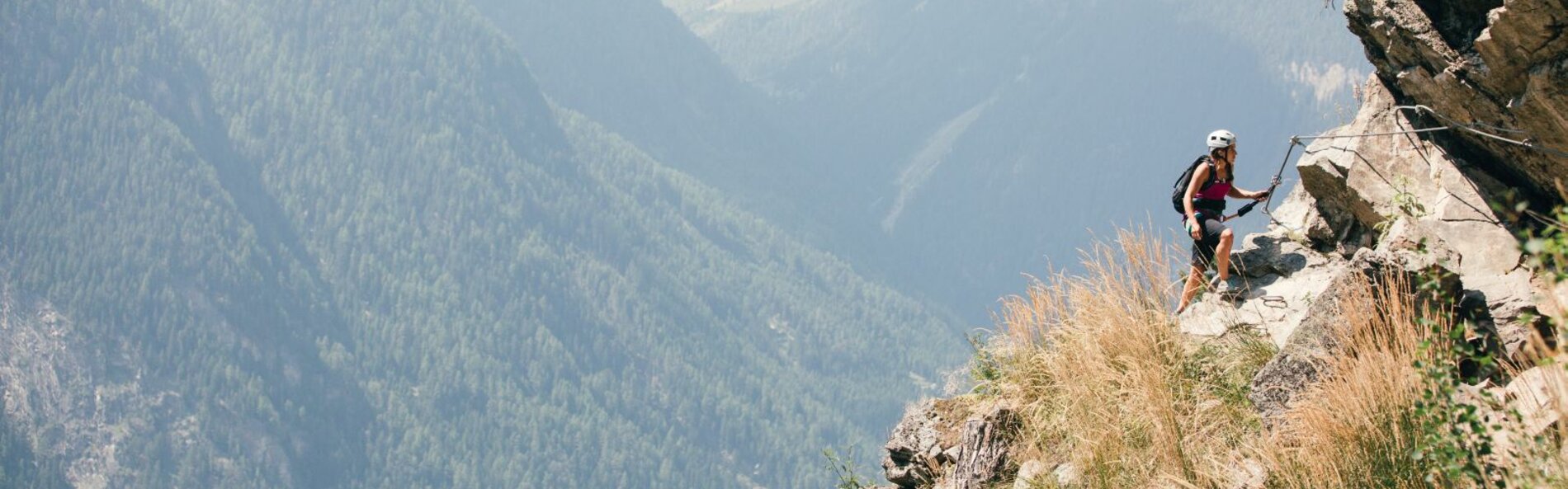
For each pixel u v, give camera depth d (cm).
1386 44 840
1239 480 683
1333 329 722
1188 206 920
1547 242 486
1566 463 526
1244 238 956
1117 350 843
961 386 955
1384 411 640
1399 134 875
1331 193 911
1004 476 828
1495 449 573
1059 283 923
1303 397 710
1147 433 762
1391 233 780
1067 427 805
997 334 946
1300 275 891
